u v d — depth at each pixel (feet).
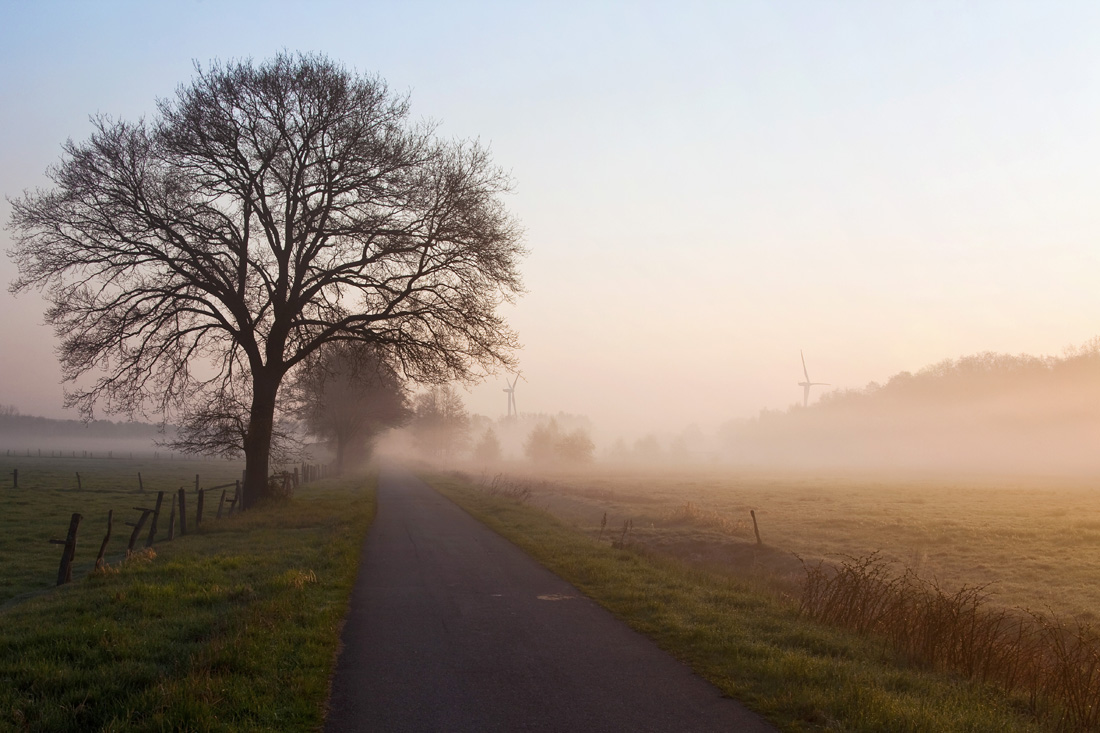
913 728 18.39
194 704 18.90
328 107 81.00
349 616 33.17
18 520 78.18
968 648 27.78
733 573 63.77
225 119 78.84
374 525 75.92
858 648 28.40
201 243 81.71
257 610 30.12
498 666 25.05
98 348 79.10
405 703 21.15
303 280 87.35
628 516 109.29
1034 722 20.98
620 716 20.10
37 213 76.48
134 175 77.25
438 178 84.69
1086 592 56.49
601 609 34.91
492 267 86.53
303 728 18.86
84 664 23.73
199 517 70.13
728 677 23.67
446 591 39.55
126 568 42.06
